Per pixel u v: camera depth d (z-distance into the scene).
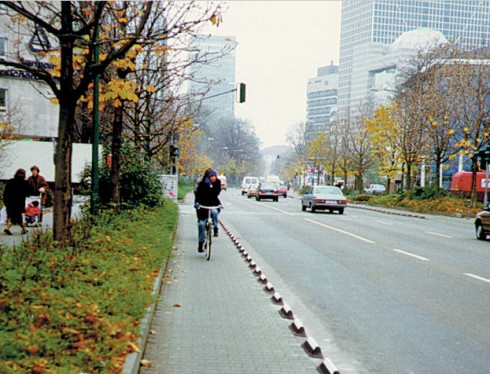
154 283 7.78
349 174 63.97
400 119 41.72
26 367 3.82
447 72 36.03
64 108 8.50
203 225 12.21
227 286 8.95
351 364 5.39
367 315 7.36
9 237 12.52
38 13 8.32
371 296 8.57
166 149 33.25
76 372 3.88
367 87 186.50
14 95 34.00
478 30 190.75
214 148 141.88
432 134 36.50
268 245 15.23
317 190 32.41
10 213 13.16
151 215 14.80
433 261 12.59
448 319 7.21
